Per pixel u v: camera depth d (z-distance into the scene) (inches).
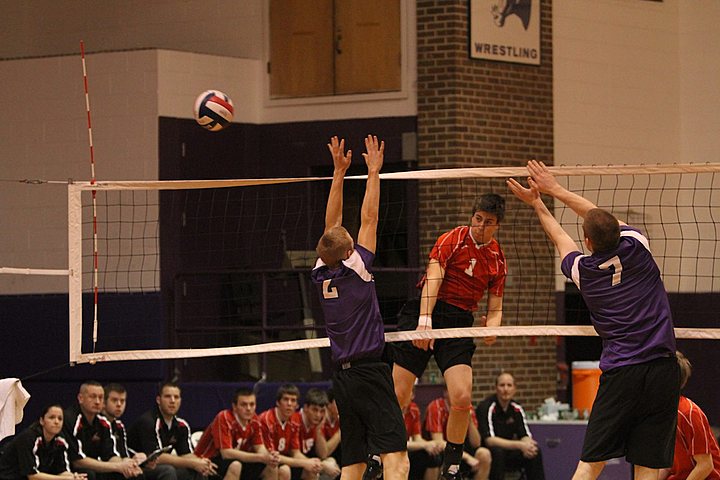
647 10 909.8
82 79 804.6
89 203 789.9
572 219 834.2
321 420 657.0
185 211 797.9
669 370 373.4
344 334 406.6
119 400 612.7
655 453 378.3
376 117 824.9
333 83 836.6
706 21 916.0
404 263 818.8
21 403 483.5
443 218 799.1
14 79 818.8
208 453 642.8
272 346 486.0
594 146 871.1
